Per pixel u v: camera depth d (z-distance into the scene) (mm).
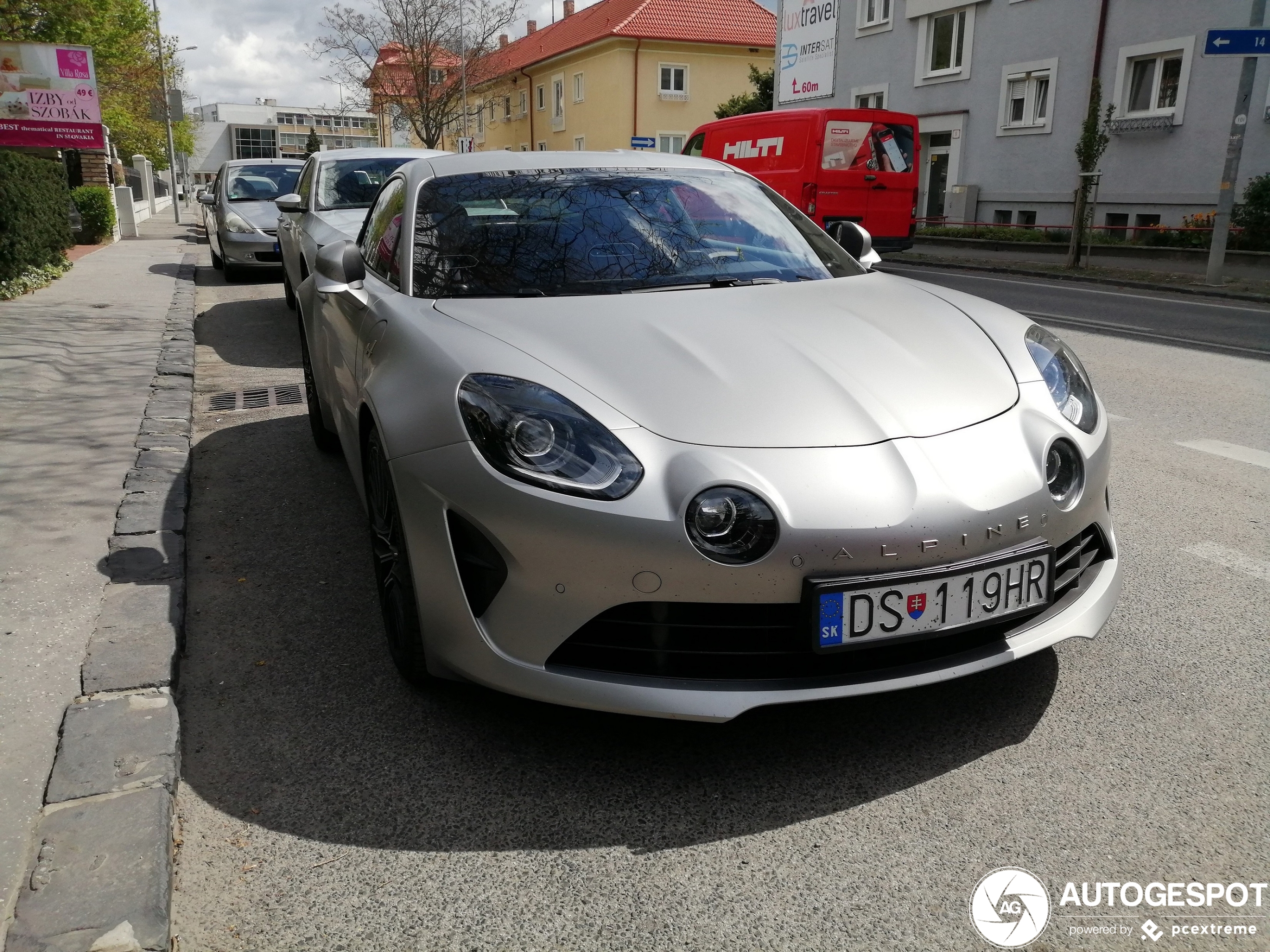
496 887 2008
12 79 19391
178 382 6512
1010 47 21734
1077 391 2674
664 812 2229
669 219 3434
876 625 2160
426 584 2400
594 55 45094
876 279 3404
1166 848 2084
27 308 9656
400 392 2535
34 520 3891
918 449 2268
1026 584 2285
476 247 3176
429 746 2504
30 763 2293
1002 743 2465
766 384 2385
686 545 2119
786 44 29328
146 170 32469
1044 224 21375
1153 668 2822
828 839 2131
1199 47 17875
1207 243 16266
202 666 2932
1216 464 4926
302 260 7160
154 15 33812
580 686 2217
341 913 1941
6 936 1761
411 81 40594
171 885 1962
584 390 2324
